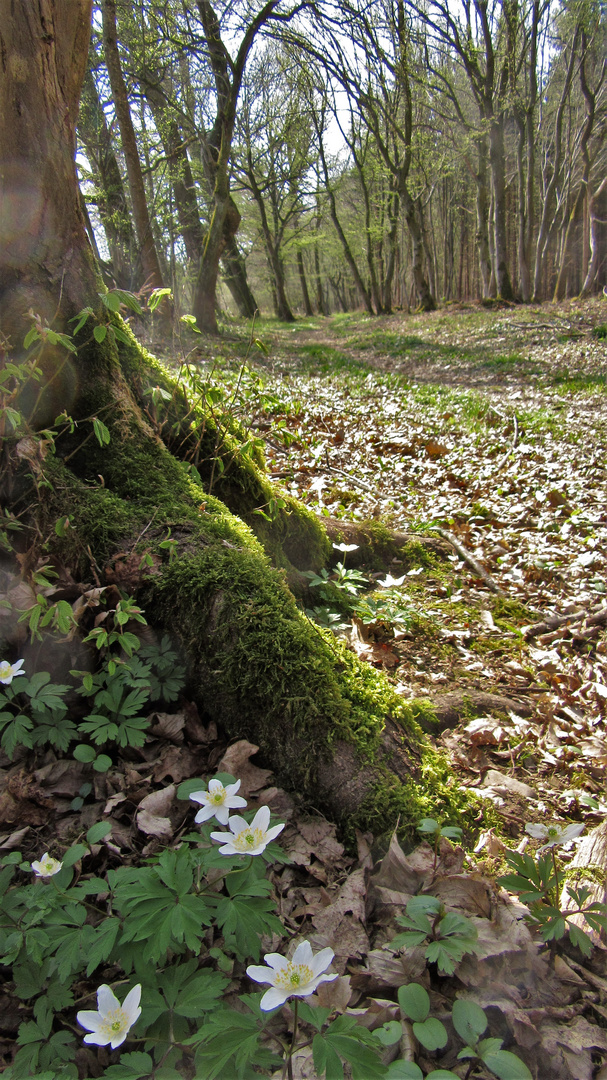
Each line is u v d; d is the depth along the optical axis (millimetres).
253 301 32406
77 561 2348
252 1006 1373
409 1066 1312
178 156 16688
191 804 1994
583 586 4324
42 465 2410
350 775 2039
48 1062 1371
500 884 1684
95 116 14438
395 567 4309
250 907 1492
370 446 7473
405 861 1837
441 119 30672
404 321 28375
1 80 2289
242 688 2154
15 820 1921
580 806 2381
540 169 35812
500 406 10195
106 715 2111
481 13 22422
